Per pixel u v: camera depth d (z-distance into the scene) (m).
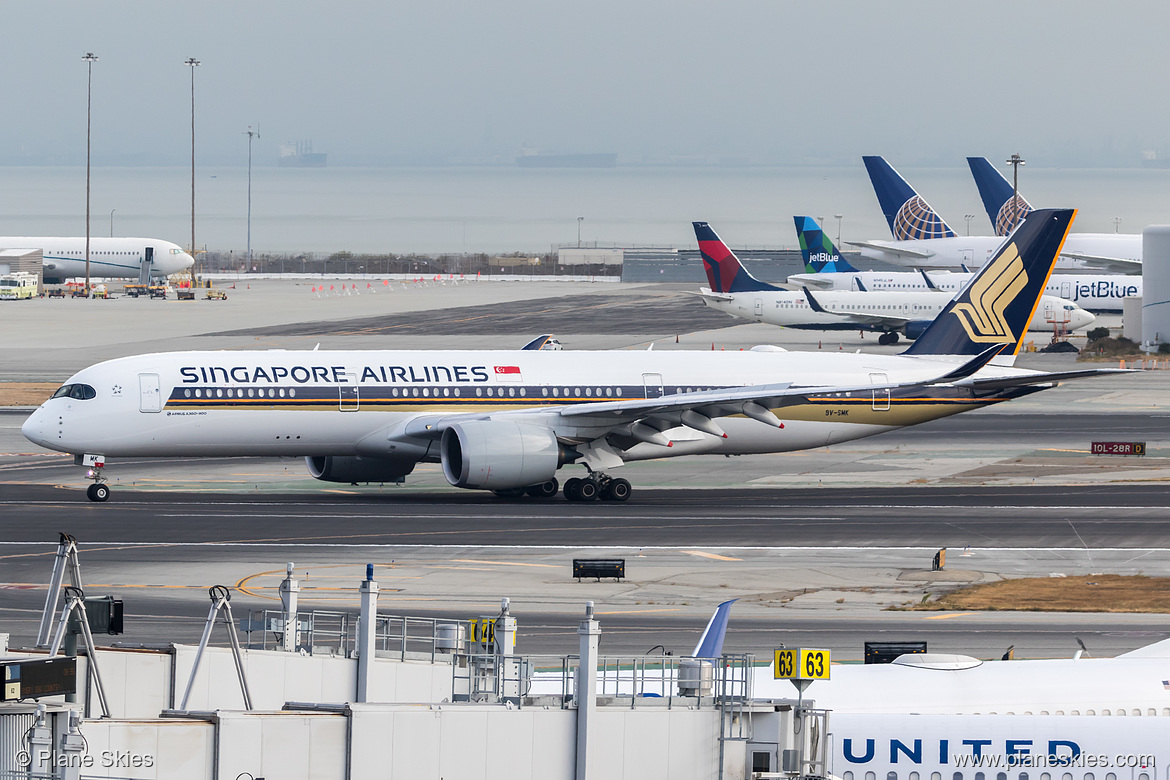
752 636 167.62
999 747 100.00
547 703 86.69
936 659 111.62
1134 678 109.50
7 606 177.50
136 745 75.19
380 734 80.88
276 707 103.19
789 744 88.62
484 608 181.12
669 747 87.25
